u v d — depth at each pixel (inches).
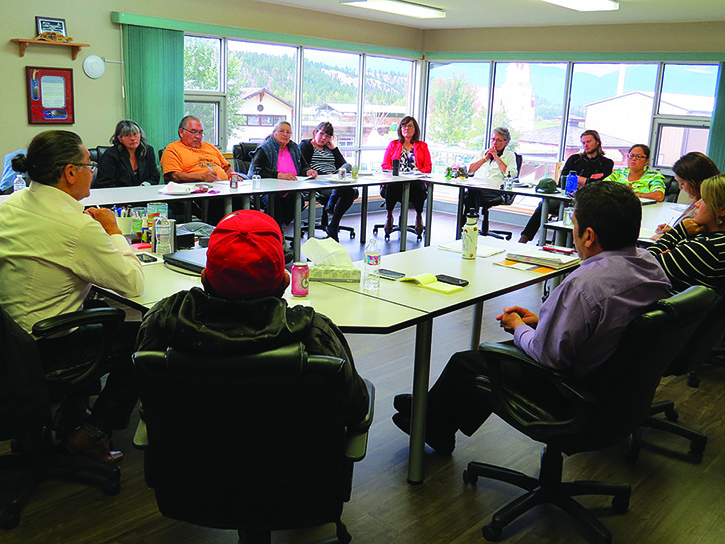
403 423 100.1
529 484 88.7
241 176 234.8
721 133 276.2
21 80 215.9
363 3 244.8
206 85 271.6
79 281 88.0
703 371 140.3
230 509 58.8
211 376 52.7
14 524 81.5
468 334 159.9
